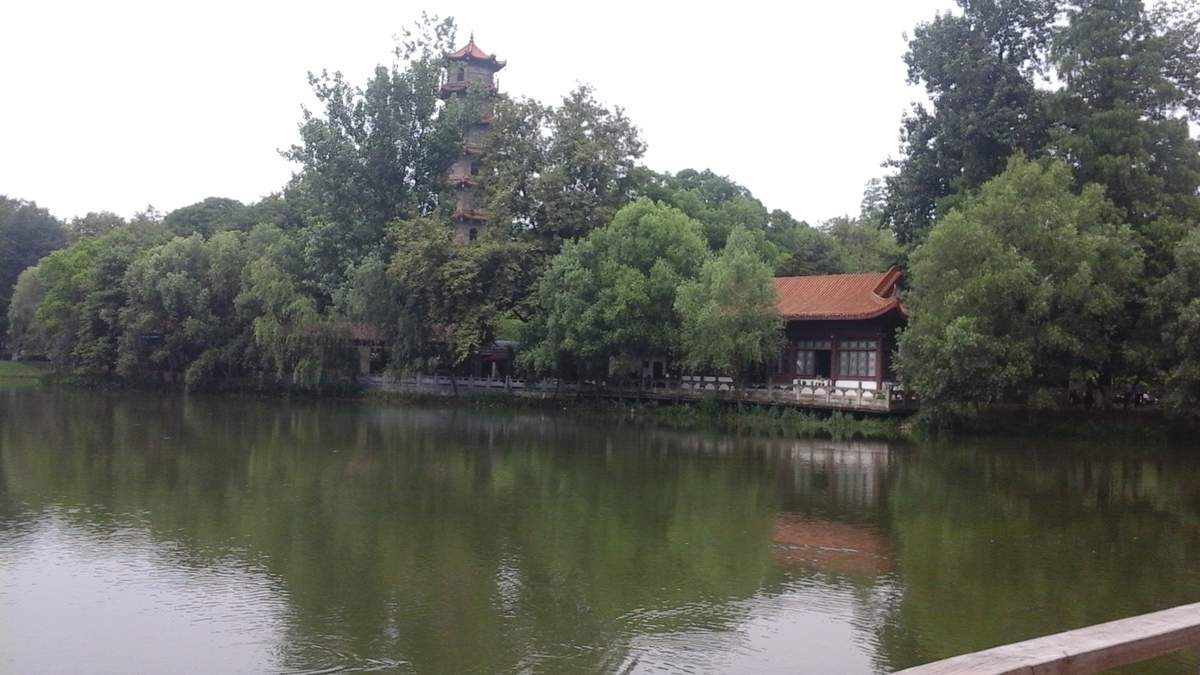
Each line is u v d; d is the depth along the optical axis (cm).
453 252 6003
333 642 1513
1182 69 4647
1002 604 1772
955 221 4206
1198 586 1908
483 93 7144
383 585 1831
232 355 6931
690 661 1462
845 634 1595
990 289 4041
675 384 5691
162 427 4625
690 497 2823
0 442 3859
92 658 1433
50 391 7212
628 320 5281
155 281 7062
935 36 4953
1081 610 1741
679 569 1984
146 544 2109
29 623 1578
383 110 6600
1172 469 3497
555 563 2014
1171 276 3884
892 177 5281
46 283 8038
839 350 5178
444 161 6838
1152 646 504
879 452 3938
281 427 4788
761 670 1427
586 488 2959
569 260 5506
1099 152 4406
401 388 6744
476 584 1850
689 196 6750
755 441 4325
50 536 2162
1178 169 4391
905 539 2305
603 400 6003
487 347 6375
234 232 7612
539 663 1444
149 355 7262
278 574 1892
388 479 3088
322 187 6631
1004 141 4697
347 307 6262
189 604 1692
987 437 4394
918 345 4259
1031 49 4956
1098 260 4081
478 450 3919
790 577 1936
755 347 4803
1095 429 4291
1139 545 2266
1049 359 4234
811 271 7406
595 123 6450
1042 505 2775
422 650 1488
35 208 10081
